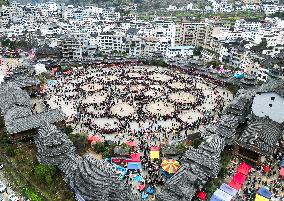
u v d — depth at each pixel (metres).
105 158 100.44
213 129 108.94
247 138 99.06
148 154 104.00
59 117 113.81
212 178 89.25
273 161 100.38
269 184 89.62
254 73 177.75
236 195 82.69
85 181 77.62
